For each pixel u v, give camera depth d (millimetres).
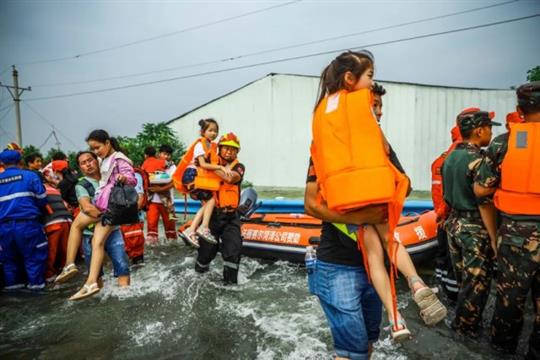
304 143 18031
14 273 4910
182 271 5312
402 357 2930
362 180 1732
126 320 3766
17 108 28344
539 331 2666
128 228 5672
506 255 2721
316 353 3041
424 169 16406
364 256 2000
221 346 3197
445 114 16203
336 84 2023
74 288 4891
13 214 4715
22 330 3623
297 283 4758
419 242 4750
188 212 10102
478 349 3047
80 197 4238
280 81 18125
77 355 3123
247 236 5926
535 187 2553
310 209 2064
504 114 15984
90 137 4320
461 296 3227
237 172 4719
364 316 2303
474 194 3193
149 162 7441
